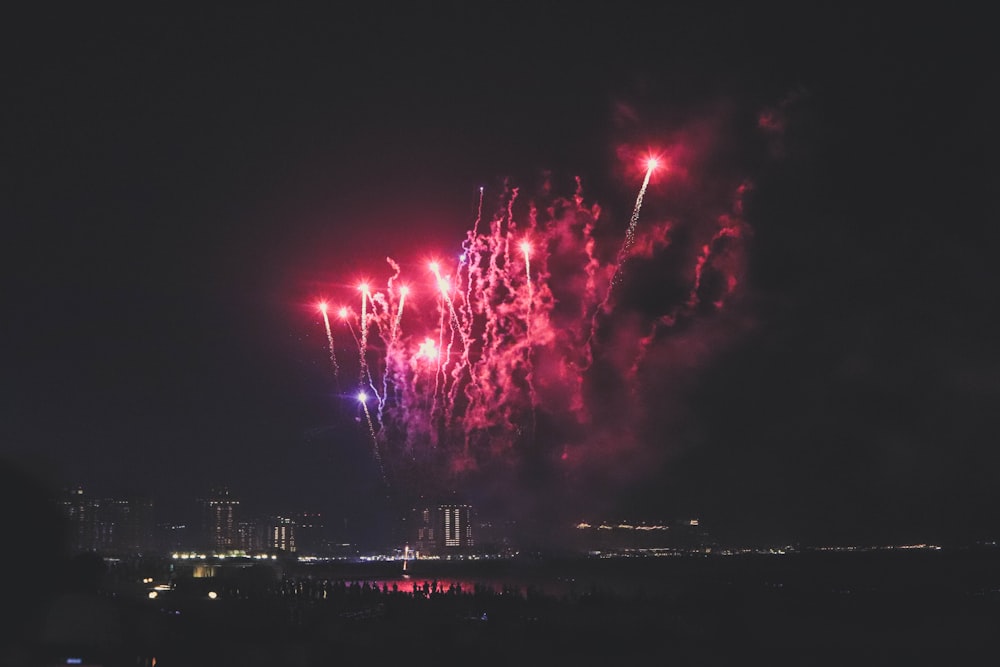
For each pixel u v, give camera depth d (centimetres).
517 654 5734
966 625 7375
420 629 6544
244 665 4838
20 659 3775
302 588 10819
